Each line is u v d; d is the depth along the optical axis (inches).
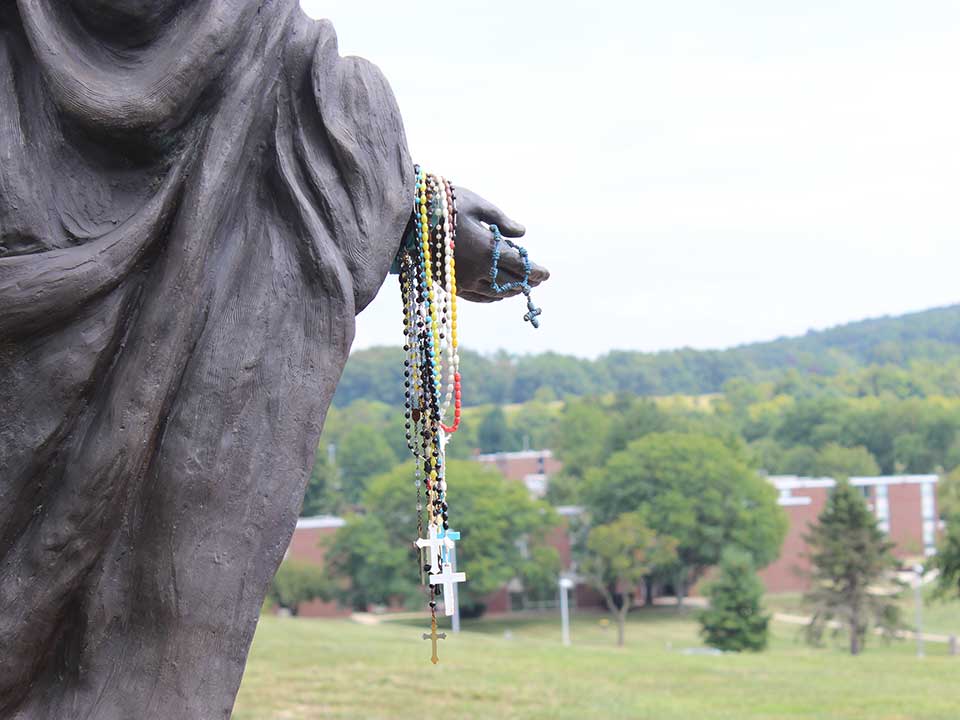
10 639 134.1
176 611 137.8
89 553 136.2
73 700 136.6
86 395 137.3
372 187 156.7
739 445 3139.8
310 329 148.5
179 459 139.2
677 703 633.0
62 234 137.7
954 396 5546.3
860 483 2869.1
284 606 2235.5
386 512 2244.1
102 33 142.3
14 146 136.3
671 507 2332.7
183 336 139.3
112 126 137.8
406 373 186.4
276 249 148.9
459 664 705.0
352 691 578.6
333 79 155.9
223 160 143.5
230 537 140.8
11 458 134.1
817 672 818.2
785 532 2444.6
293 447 144.9
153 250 141.4
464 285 198.4
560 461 3309.5
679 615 2409.0
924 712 624.7
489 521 2175.2
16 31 141.4
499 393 6624.0
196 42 139.8
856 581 1860.2
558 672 719.1
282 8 150.3
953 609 2396.7
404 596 2229.3
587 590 2534.5
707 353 7155.5
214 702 138.3
